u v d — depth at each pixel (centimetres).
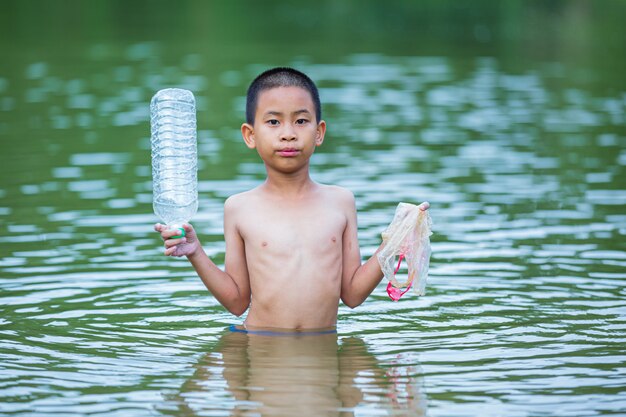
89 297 1155
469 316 1080
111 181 1803
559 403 803
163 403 807
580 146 2125
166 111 964
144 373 885
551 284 1200
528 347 961
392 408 794
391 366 905
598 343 972
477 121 2427
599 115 2500
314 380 864
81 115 2470
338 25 4875
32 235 1433
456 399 814
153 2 6028
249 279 1057
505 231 1460
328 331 1026
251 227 1036
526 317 1070
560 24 4903
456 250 1363
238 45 3978
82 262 1301
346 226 1057
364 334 1016
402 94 2817
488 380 862
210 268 1020
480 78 3123
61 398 820
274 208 1041
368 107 2617
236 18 5206
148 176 1848
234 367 901
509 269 1270
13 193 1705
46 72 3194
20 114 2486
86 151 2066
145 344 980
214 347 968
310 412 784
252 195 1057
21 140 2173
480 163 1961
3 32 4425
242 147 2102
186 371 891
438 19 5209
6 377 873
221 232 1445
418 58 3606
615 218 1536
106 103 2638
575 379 862
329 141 2178
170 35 4356
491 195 1698
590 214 1562
